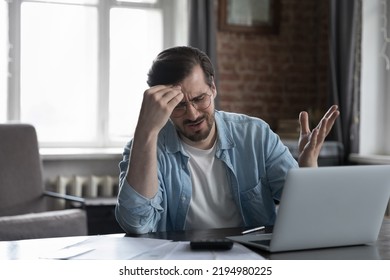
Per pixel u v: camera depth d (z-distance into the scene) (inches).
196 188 79.3
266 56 189.0
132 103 183.5
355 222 62.6
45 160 168.1
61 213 127.3
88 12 178.5
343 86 164.2
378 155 168.7
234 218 80.7
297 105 192.1
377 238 68.6
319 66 191.5
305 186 58.2
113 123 182.4
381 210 64.0
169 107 67.6
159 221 77.1
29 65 173.3
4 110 170.6
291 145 155.9
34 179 144.3
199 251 59.6
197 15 170.2
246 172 80.9
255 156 81.3
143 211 69.6
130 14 182.4
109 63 180.9
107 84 181.0
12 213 139.9
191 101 72.9
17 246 62.8
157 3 184.2
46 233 122.6
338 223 61.6
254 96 187.9
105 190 168.7
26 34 172.6
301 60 192.2
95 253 59.1
